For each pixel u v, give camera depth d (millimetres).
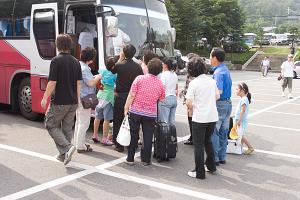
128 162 6461
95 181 5730
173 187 5594
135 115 6336
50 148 7301
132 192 5363
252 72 41781
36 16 9188
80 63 6789
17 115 10438
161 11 9695
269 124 10523
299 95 17797
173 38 10016
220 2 57250
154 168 6406
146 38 8961
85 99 6746
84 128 7059
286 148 7988
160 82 6418
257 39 77625
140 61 7953
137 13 8859
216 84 6445
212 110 5852
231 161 6977
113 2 8383
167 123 6859
